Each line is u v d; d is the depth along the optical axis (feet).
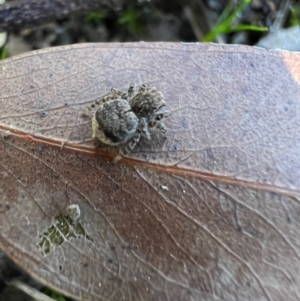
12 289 0.15
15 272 0.15
